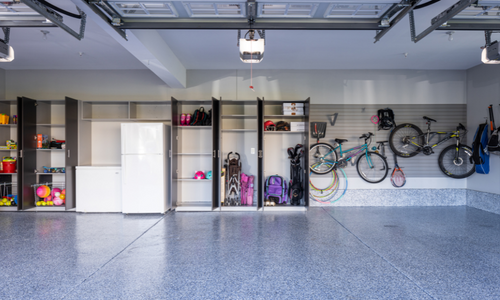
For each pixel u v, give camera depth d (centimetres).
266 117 650
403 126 643
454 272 308
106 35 466
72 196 601
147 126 573
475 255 355
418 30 447
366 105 660
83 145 625
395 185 654
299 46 514
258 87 659
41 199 624
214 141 610
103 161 649
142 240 415
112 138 650
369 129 659
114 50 537
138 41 388
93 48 526
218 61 604
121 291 268
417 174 657
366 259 344
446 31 448
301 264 330
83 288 274
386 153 658
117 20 318
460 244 395
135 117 645
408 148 655
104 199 589
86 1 274
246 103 648
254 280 291
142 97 656
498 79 573
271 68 654
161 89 657
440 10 381
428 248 380
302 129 625
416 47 521
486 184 606
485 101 605
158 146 573
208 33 458
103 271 311
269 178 630
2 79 646
